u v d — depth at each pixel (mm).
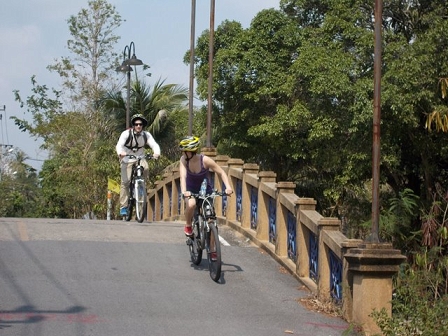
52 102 48969
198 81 30969
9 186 54875
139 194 17203
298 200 12633
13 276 11859
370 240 10359
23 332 9133
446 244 18672
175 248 14438
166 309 10531
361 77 25062
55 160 42781
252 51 29078
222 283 12180
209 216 12281
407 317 10008
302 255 12516
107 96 39188
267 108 30156
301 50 26453
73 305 10453
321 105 25531
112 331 9383
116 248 14141
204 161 12375
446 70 23219
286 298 11539
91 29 45938
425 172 25078
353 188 26344
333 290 11203
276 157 31688
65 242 14375
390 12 26703
